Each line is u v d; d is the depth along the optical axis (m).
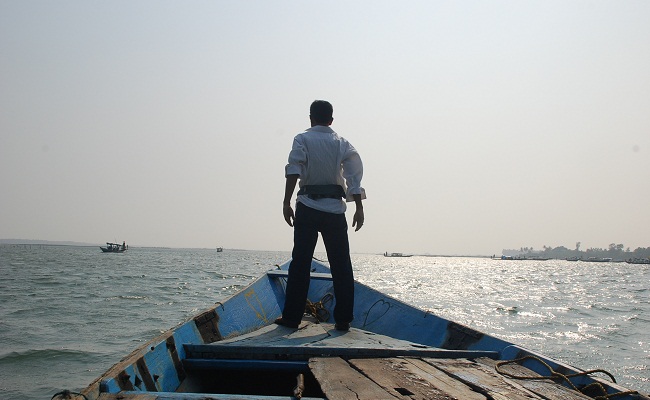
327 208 4.61
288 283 4.80
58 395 2.33
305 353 3.59
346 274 4.78
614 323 17.41
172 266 53.44
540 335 14.57
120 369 2.78
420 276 51.44
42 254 98.06
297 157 4.50
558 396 2.69
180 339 3.87
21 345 11.10
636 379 9.76
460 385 2.83
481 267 100.62
